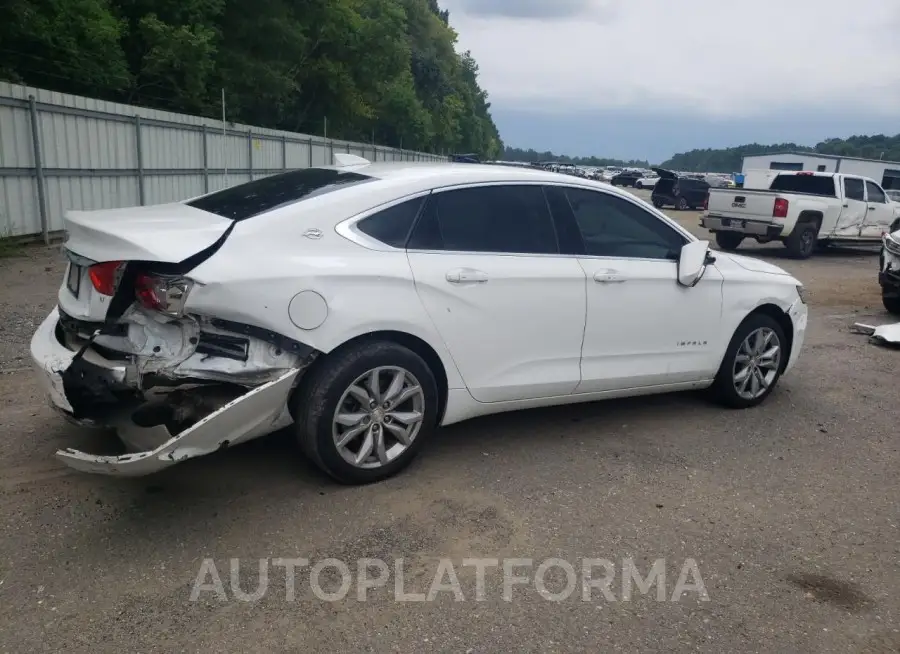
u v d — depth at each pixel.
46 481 3.87
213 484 3.94
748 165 70.94
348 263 3.73
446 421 4.24
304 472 4.12
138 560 3.22
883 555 3.62
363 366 3.76
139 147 14.03
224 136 17.33
